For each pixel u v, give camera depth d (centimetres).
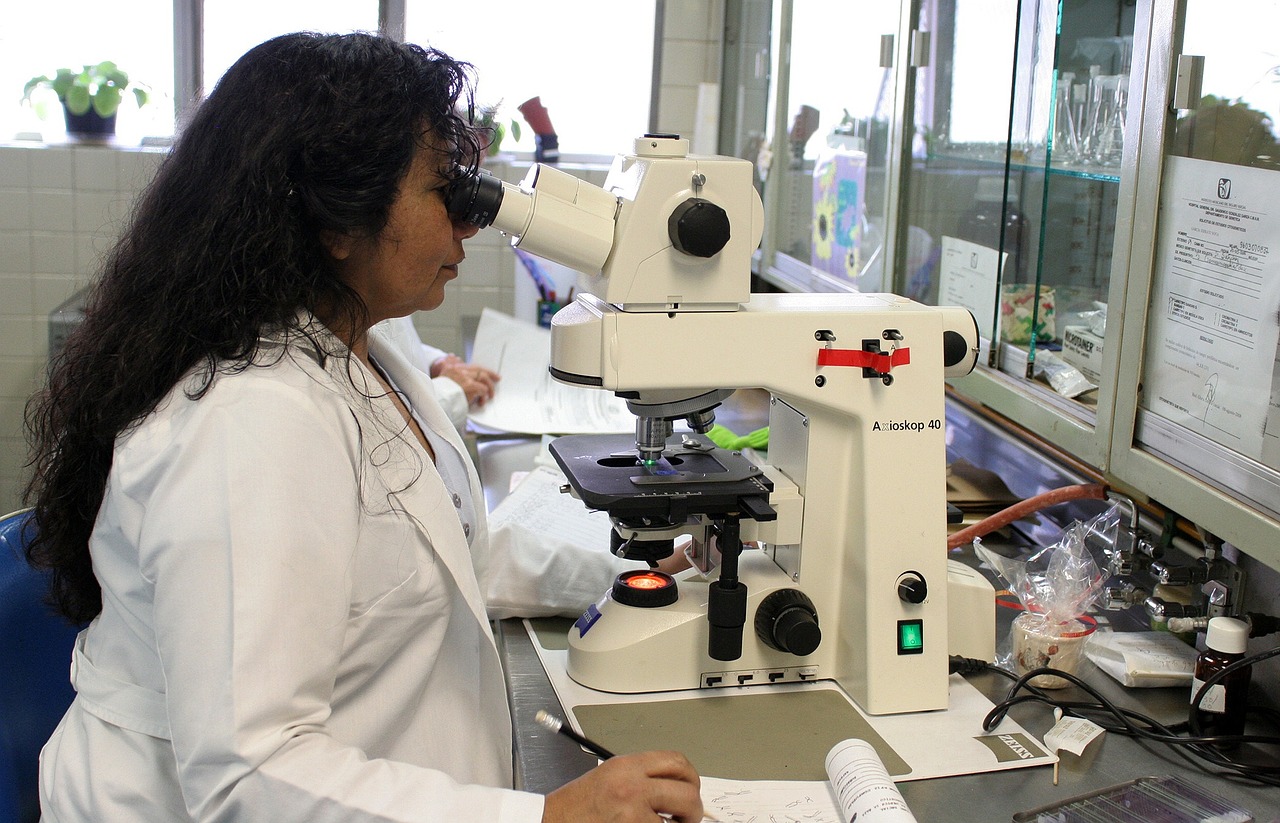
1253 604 130
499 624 139
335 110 92
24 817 117
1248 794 105
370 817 82
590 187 110
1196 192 124
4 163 336
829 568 124
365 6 356
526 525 167
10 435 355
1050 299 162
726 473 124
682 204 108
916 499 119
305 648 85
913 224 197
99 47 351
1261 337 114
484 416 239
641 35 372
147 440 89
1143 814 100
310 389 92
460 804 85
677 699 120
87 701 102
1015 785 105
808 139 253
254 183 91
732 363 114
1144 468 133
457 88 100
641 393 116
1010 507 161
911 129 193
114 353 95
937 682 120
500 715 117
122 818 97
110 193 342
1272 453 113
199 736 81
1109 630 138
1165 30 126
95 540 98
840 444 121
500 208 104
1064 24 151
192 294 91
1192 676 125
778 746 111
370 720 103
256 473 84
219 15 354
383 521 99
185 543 83
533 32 367
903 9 190
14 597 121
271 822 81
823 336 116
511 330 267
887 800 95
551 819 86
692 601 124
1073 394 157
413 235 99
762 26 293
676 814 90
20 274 345
